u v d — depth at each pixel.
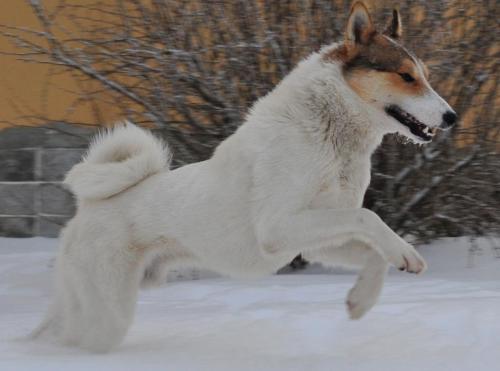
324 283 10.70
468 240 12.82
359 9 7.19
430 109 7.04
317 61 7.24
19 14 14.88
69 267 7.50
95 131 13.75
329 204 6.98
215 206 7.11
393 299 9.20
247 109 11.55
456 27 11.99
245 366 6.36
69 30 14.38
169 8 12.12
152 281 7.72
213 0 11.83
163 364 6.34
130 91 12.23
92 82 13.83
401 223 12.28
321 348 7.05
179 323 8.30
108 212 7.44
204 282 11.22
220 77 11.70
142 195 7.41
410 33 11.46
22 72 15.16
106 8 13.66
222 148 7.28
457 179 12.07
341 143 7.01
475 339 7.02
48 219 14.41
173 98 11.91
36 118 14.16
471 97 11.88
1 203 15.27
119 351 7.21
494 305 8.21
